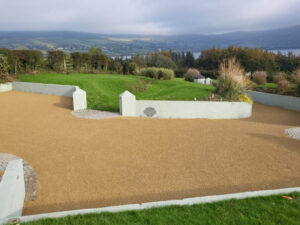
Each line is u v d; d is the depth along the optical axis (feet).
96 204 14.16
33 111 36.76
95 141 24.47
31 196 14.78
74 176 17.38
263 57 183.83
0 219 11.09
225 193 15.42
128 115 35.47
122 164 19.42
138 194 15.23
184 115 37.96
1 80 54.90
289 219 11.96
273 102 55.72
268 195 14.05
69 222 11.53
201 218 12.02
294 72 57.47
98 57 85.87
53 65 75.77
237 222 11.75
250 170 18.63
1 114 34.96
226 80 43.50
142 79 71.26
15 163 14.06
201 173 18.07
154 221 11.73
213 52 215.72
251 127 31.32
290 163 19.97
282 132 28.81
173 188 15.94
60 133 26.76
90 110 37.81
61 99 46.24
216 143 24.52
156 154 21.50
